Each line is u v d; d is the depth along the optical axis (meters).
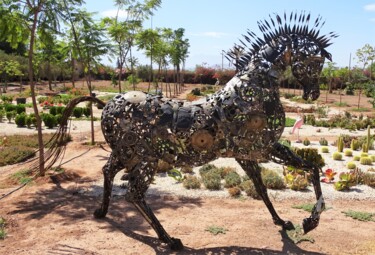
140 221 5.71
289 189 7.45
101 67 12.63
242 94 4.61
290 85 44.38
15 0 7.64
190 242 5.02
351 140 12.53
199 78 50.94
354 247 4.94
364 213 6.12
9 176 8.06
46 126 15.54
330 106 27.14
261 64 4.73
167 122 4.68
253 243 5.00
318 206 4.72
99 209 5.79
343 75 43.47
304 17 4.87
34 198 6.70
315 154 9.27
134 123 4.76
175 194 7.05
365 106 27.64
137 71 46.94
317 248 4.89
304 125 17.47
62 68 41.22
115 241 5.00
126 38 14.08
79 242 4.95
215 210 6.25
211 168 8.62
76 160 9.64
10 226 5.47
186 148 4.74
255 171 5.33
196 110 4.70
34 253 4.62
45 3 7.84
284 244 4.99
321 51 4.88
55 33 8.29
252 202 6.68
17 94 30.91
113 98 5.06
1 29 7.69
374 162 10.05
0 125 15.93
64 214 5.96
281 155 4.82
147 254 4.66
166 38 28.72
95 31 11.28
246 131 4.62
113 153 5.21
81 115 18.66
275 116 4.72
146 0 13.66
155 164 4.79
